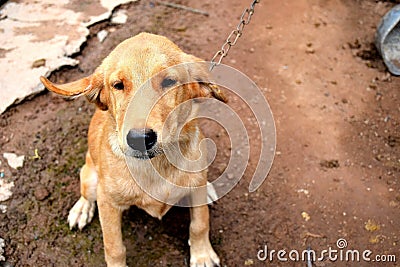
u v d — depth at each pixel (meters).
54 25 1.18
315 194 0.92
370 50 1.17
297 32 1.20
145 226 0.89
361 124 1.03
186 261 0.85
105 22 1.20
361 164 0.96
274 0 1.27
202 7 1.26
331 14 1.25
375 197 0.92
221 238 0.87
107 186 0.75
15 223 0.88
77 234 0.87
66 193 0.92
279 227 0.88
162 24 1.21
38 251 0.85
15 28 1.17
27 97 1.04
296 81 1.10
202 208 0.80
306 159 0.97
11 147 0.98
